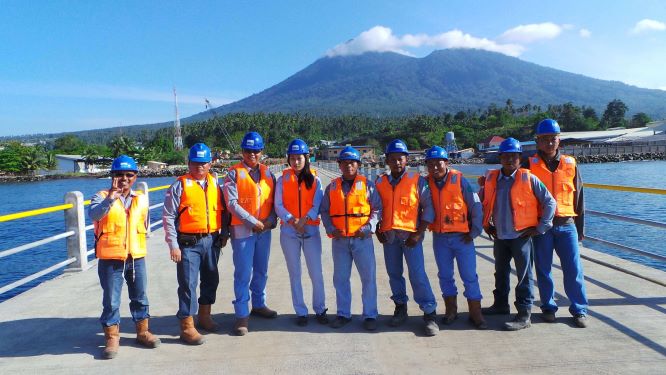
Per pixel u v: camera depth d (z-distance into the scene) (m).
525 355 3.60
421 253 4.25
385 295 5.28
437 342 3.91
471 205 4.25
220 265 6.90
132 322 4.59
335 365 3.50
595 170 61.25
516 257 4.20
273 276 6.22
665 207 24.91
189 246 4.04
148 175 98.06
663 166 65.62
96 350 3.90
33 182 96.12
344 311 4.37
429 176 4.40
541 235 4.32
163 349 3.89
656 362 3.42
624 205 26.31
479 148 110.00
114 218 3.77
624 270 5.89
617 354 3.57
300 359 3.63
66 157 108.56
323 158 107.94
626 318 4.30
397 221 4.20
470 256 4.27
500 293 4.53
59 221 32.12
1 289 5.20
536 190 4.13
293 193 4.37
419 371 3.37
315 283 4.41
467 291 4.24
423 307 4.18
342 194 4.27
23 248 5.48
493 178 4.41
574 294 4.23
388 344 3.89
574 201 4.45
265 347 3.88
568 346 3.75
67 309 5.00
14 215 5.29
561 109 128.38
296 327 4.35
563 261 4.29
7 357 3.78
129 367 3.56
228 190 4.26
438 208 4.31
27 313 4.87
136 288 3.91
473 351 3.71
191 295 4.01
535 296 5.11
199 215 4.06
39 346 4.00
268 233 4.56
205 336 4.16
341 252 4.34
